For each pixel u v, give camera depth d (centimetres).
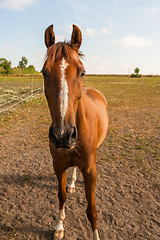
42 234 245
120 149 490
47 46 202
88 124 199
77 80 166
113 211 279
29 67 7650
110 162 423
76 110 177
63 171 220
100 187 336
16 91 1825
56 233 238
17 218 272
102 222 260
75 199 308
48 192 330
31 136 607
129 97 1431
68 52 169
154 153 461
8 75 5753
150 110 963
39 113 920
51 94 161
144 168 394
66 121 150
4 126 714
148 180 352
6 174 387
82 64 180
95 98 321
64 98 153
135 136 581
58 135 149
